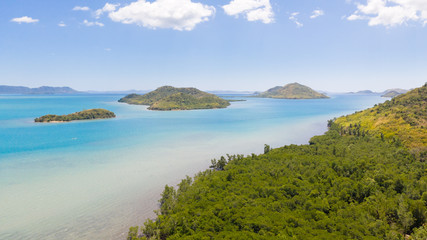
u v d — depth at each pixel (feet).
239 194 253.65
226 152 527.81
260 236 170.81
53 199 294.66
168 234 202.08
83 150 538.06
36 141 632.38
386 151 389.60
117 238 219.20
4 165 426.10
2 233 226.17
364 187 239.71
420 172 278.26
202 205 229.45
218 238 175.63
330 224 186.19
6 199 294.25
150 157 482.28
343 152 396.78
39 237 220.84
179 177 370.32
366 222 186.50
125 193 312.50
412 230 189.16
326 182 275.18
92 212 264.72
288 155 395.96
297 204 227.61
